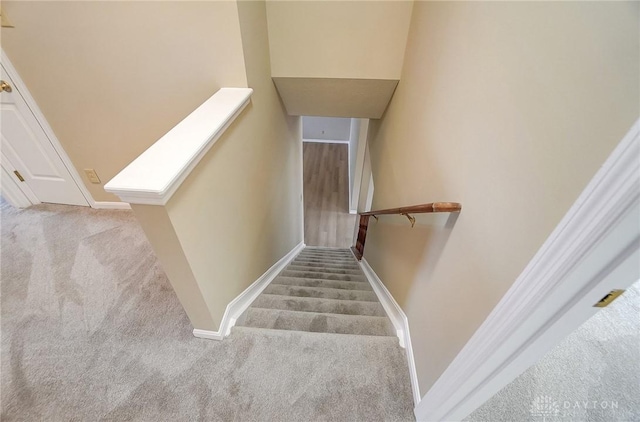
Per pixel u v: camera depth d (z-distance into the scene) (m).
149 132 1.83
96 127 1.88
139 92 1.63
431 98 1.25
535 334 0.56
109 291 1.68
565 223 0.44
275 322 1.61
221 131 1.14
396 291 1.68
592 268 0.43
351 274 2.89
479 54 0.81
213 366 1.28
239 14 1.29
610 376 1.26
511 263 0.59
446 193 1.02
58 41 1.50
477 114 0.81
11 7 1.40
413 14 1.62
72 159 2.11
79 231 2.15
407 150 1.63
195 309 1.25
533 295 0.51
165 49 1.42
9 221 2.21
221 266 1.34
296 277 2.63
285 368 1.27
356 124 5.08
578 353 1.33
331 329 1.58
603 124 0.38
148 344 1.37
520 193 0.58
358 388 1.20
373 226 2.79
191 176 0.97
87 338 1.41
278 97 2.22
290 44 1.82
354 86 2.04
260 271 2.12
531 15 0.57
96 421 1.11
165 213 0.86
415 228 1.39
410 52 1.66
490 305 0.67
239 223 1.54
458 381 0.81
